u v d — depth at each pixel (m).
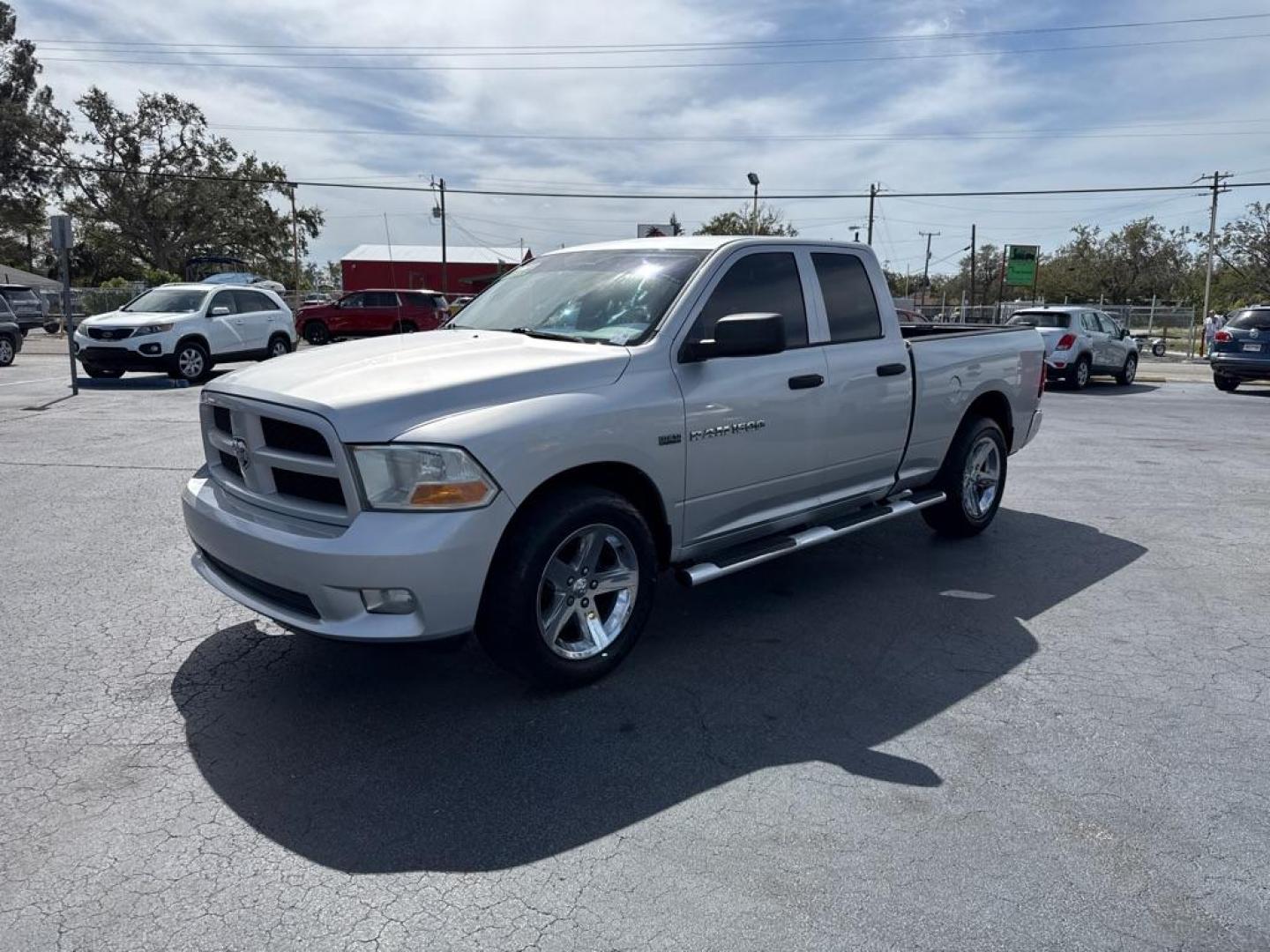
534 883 2.60
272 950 2.33
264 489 3.60
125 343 15.67
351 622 3.25
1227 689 3.95
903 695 3.87
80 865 2.66
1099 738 3.50
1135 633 4.62
